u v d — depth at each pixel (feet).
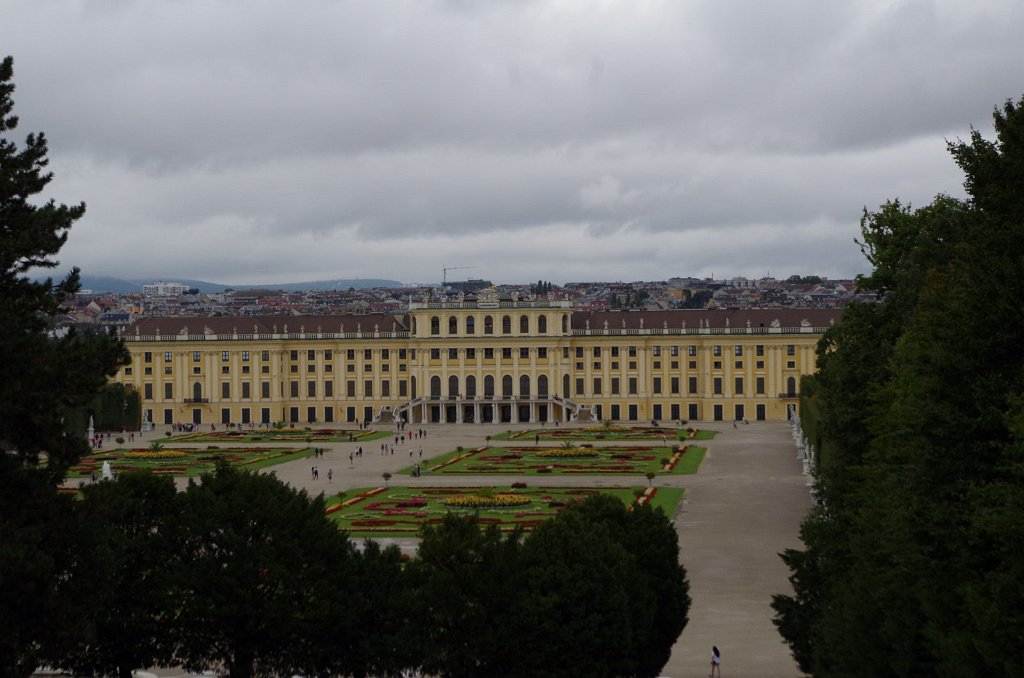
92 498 274.77
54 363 263.08
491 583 287.89
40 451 271.49
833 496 345.10
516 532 306.14
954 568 232.94
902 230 490.08
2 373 258.98
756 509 600.80
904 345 292.40
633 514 350.43
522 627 288.92
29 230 265.13
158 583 291.79
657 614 337.11
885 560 271.49
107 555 269.85
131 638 293.23
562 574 295.07
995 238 234.38
